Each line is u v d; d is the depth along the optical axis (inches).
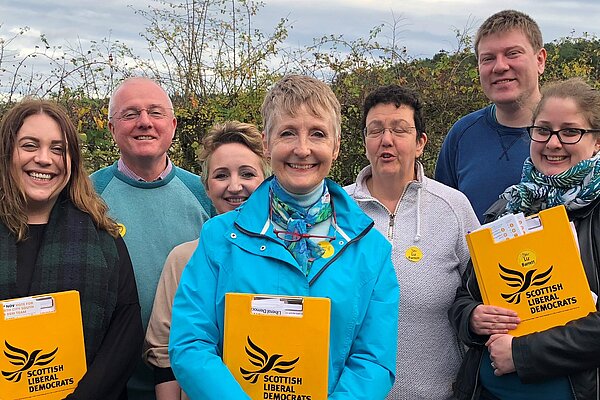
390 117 120.3
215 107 270.5
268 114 94.3
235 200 126.0
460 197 123.4
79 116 239.3
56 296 95.3
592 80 343.0
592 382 95.9
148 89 134.3
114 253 108.3
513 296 100.3
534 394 99.7
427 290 115.1
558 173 104.6
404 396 114.7
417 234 118.3
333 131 93.9
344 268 91.6
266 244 91.4
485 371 105.3
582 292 97.3
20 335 92.4
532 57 146.9
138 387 119.4
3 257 100.7
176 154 263.0
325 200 95.3
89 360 101.4
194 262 94.1
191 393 86.0
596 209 101.3
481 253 102.3
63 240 104.4
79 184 109.5
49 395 94.2
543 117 106.0
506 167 144.7
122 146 133.6
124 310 107.0
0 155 102.3
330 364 88.7
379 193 124.9
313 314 85.3
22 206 103.6
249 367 86.1
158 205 132.8
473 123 154.6
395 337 93.0
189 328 89.0
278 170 92.4
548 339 95.7
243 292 89.6
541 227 100.2
